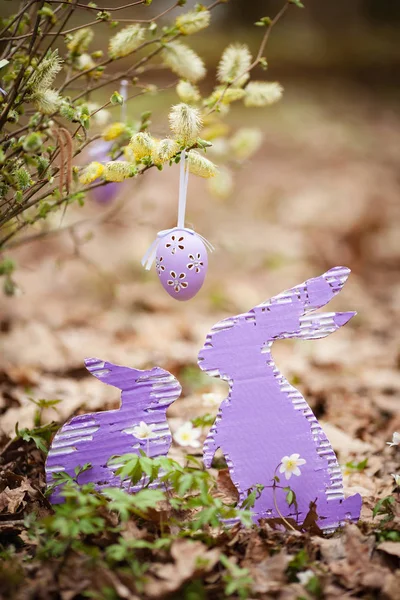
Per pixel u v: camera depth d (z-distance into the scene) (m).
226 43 5.98
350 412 1.37
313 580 0.90
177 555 0.91
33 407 1.30
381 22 7.41
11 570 0.90
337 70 6.09
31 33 1.06
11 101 0.98
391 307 2.07
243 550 0.95
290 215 3.14
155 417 1.00
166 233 0.98
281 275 2.39
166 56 1.06
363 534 0.98
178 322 1.89
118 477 1.00
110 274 2.27
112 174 0.98
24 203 1.02
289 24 7.18
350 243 2.73
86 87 1.10
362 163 4.11
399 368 1.59
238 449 0.99
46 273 2.26
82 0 2.46
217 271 2.45
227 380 0.98
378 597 0.90
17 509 1.00
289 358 1.65
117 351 1.62
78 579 0.89
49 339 1.67
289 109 5.23
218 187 1.20
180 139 0.96
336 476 1.00
